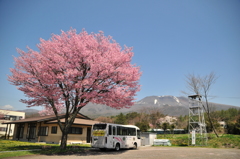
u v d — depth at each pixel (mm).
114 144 17516
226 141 24844
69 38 16312
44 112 36625
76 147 19891
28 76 15523
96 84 15094
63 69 15289
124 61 16500
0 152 14250
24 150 15992
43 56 15906
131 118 65562
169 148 21812
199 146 24656
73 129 26547
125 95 15617
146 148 21906
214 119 43750
